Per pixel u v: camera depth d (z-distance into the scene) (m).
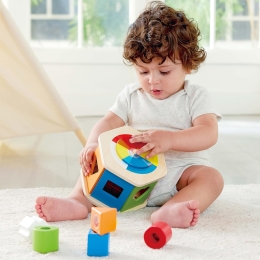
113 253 0.83
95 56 2.64
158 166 1.06
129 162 1.03
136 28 1.18
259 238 0.91
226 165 1.59
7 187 1.31
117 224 0.99
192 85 1.23
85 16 2.68
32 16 2.63
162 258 0.81
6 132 1.55
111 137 1.08
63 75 2.64
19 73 1.45
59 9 2.65
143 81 1.18
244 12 2.72
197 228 0.97
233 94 2.72
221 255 0.83
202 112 1.18
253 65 2.73
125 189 1.03
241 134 2.13
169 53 1.13
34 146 1.90
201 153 1.19
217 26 2.71
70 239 0.90
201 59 1.24
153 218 0.99
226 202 1.16
